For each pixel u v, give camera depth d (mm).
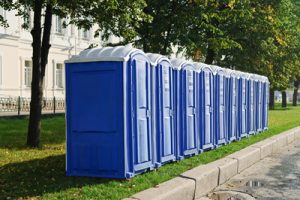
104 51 7691
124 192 6621
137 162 7754
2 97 31266
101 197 6348
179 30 16766
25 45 35625
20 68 35188
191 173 7895
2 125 17000
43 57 11977
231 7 18562
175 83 9539
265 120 17219
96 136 7582
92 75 7609
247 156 10609
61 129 15961
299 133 17812
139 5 11844
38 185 7070
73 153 7746
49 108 31344
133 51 7723
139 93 7855
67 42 40094
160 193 6496
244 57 25094
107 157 7504
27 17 13391
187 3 16438
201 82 10922
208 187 8031
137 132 7758
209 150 11375
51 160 9414
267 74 30078
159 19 16438
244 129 14523
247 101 14883
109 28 12562
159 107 8688
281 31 25656
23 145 11711
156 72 8648
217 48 18688
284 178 9320
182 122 9812
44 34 12000
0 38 32812
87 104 7641
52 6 11797
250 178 9344
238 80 14000
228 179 9172
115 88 7473
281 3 24594
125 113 7461
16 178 7574
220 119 12219
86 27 13125
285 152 13477
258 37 23516
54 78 38812
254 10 20828
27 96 35750
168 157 9047
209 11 17375
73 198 6297
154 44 16812
